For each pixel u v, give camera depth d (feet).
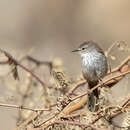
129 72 25.26
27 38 70.69
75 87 29.86
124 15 68.39
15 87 32.65
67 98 24.57
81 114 23.62
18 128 25.55
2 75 32.71
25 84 32.99
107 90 26.03
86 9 72.38
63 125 23.12
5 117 37.81
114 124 23.93
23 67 30.30
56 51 66.44
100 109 23.98
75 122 22.29
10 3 74.59
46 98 29.50
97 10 71.26
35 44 69.62
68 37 70.85
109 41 67.41
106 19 69.72
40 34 71.56
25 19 72.95
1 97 29.40
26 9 73.97
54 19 72.90
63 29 71.97
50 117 24.06
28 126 25.23
